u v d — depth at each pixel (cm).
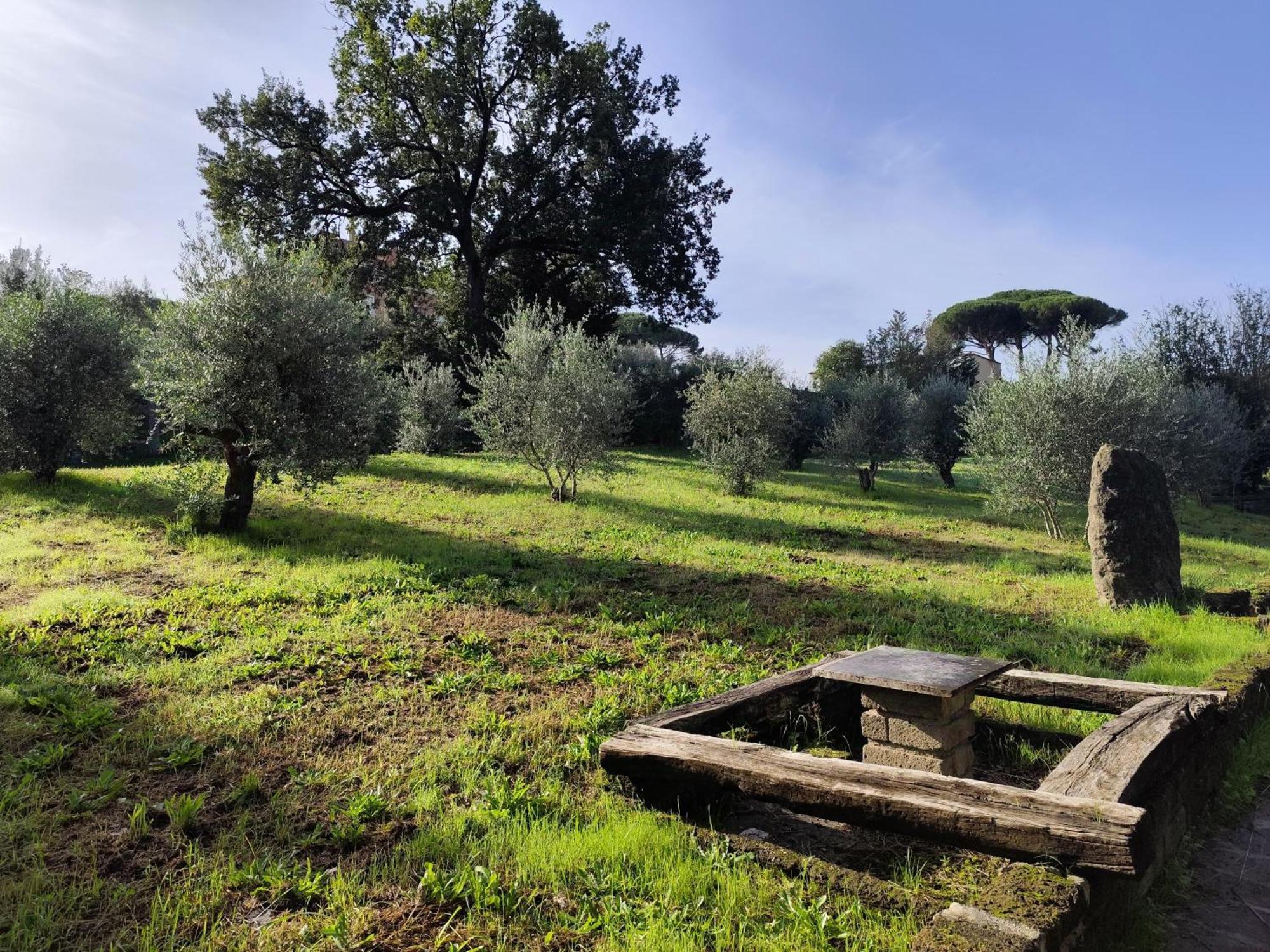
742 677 607
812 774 336
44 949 278
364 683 580
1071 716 534
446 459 2264
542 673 617
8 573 898
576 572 1009
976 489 2614
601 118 3036
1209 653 690
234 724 488
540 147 3206
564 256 3659
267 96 2884
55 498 1330
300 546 1099
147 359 1142
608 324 3756
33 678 557
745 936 287
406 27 3027
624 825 370
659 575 1023
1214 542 1672
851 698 538
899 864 343
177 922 292
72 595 792
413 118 3162
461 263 3591
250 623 720
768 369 2061
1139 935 302
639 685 587
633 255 3122
